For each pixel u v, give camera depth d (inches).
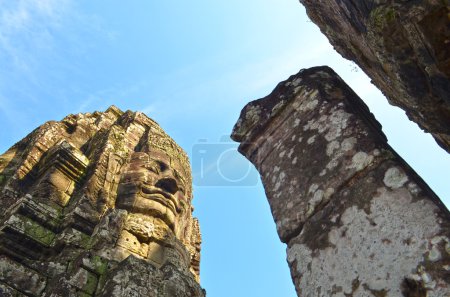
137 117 553.0
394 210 94.3
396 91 160.4
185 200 463.5
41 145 468.1
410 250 87.7
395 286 86.3
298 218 112.5
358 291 91.4
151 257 356.8
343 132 114.3
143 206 405.4
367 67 184.1
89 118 578.6
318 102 126.2
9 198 398.3
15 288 266.5
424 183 99.3
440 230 85.9
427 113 140.2
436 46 112.3
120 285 252.2
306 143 121.6
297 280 105.3
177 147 536.7
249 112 144.4
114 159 452.1
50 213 358.0
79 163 425.7
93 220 364.5
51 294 255.9
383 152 104.0
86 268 282.4
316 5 192.2
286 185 120.3
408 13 112.4
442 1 106.0
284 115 134.0
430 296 80.7
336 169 109.7
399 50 123.3
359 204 100.7
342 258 98.0
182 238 445.1
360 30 152.9
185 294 275.4
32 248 325.7
